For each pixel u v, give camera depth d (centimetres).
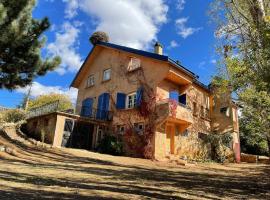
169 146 2133
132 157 1995
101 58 2766
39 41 1464
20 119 2783
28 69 1434
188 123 2173
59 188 646
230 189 908
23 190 579
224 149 2675
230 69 1183
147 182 905
